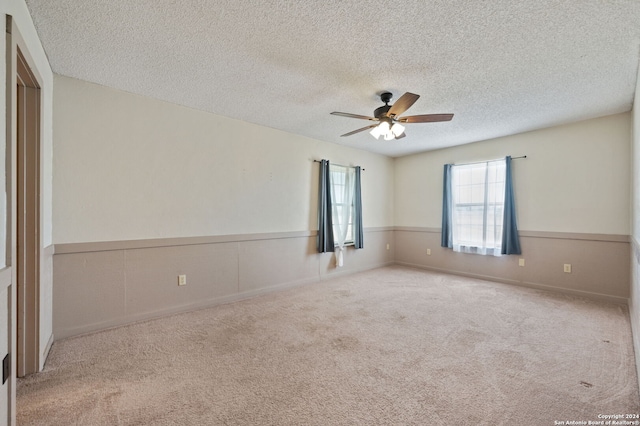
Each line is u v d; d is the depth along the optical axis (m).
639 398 1.76
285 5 1.77
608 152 3.70
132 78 2.71
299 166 4.57
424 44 2.17
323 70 2.56
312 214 4.76
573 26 1.95
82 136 2.71
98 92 2.81
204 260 3.52
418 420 1.59
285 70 2.57
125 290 2.96
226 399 1.77
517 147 4.49
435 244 5.61
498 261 4.73
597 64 2.44
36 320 2.05
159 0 1.71
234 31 2.02
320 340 2.58
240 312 3.33
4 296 1.16
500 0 1.71
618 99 3.16
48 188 2.39
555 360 2.22
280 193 4.32
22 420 1.57
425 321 3.03
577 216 3.95
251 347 2.45
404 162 6.14
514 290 4.22
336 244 5.07
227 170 3.75
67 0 1.70
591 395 1.79
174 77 2.69
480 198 4.89
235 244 3.80
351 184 5.32
